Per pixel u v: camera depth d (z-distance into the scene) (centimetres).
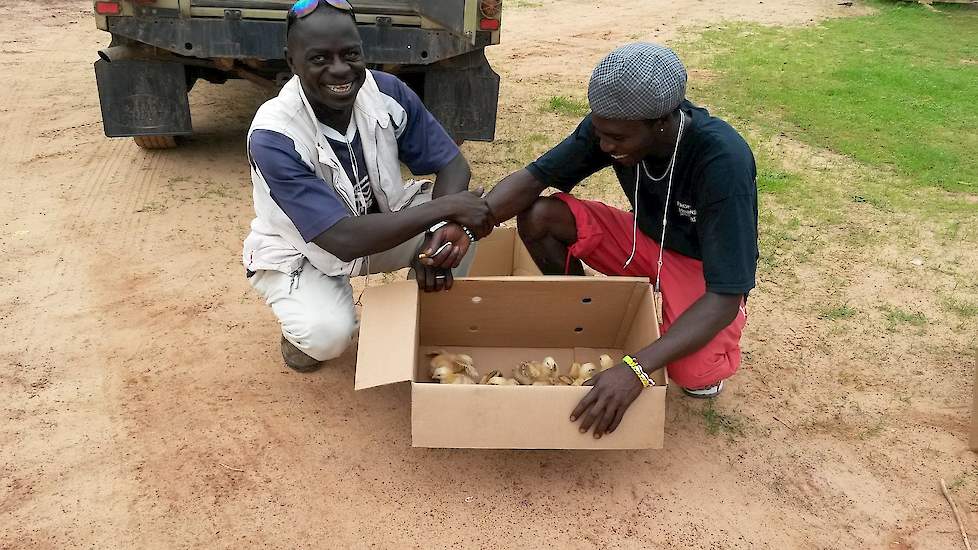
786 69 827
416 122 305
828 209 495
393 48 481
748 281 261
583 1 1180
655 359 251
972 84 788
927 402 326
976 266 431
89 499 267
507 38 938
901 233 466
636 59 239
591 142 294
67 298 375
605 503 273
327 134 279
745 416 315
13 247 416
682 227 290
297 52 258
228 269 406
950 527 266
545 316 311
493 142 587
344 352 345
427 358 316
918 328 374
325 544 254
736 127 638
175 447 290
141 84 483
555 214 316
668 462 291
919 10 1196
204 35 459
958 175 553
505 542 257
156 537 254
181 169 526
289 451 291
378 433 301
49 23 910
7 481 272
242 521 261
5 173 507
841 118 670
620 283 292
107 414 304
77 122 603
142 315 365
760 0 1245
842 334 369
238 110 650
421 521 264
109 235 434
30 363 329
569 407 245
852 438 305
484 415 244
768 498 277
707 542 259
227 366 334
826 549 258
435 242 282
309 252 295
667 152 267
